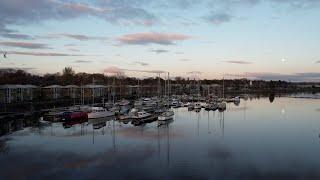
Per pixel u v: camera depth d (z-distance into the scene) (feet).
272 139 215.51
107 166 151.74
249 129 260.21
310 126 280.51
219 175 137.80
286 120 324.19
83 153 176.24
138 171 143.84
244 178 134.31
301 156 168.76
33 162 158.61
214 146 192.75
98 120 308.60
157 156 168.76
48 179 134.62
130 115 307.78
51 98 462.60
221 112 401.08
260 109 454.40
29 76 627.46
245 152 177.47
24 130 252.01
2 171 144.66
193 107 412.77
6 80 516.73
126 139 214.07
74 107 371.56
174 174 139.44
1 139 215.31
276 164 153.79
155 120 311.06
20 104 370.94
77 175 139.13
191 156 168.25
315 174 139.54
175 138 217.77
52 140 211.41
